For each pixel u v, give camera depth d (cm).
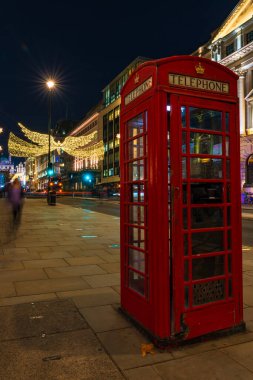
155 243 364
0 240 1062
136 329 398
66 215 2038
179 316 361
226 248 398
